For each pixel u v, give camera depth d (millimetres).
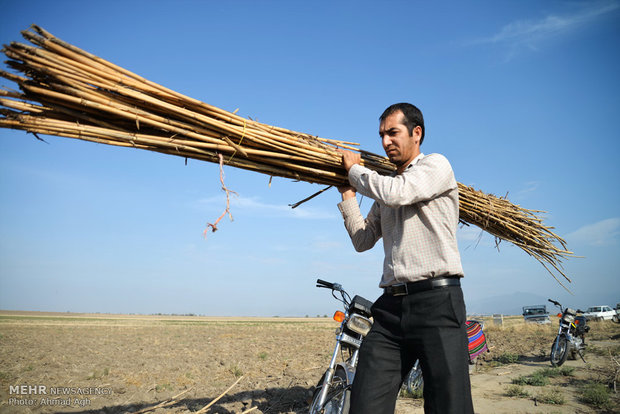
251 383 6555
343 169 2889
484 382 6266
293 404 5129
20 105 2039
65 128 2049
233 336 20906
